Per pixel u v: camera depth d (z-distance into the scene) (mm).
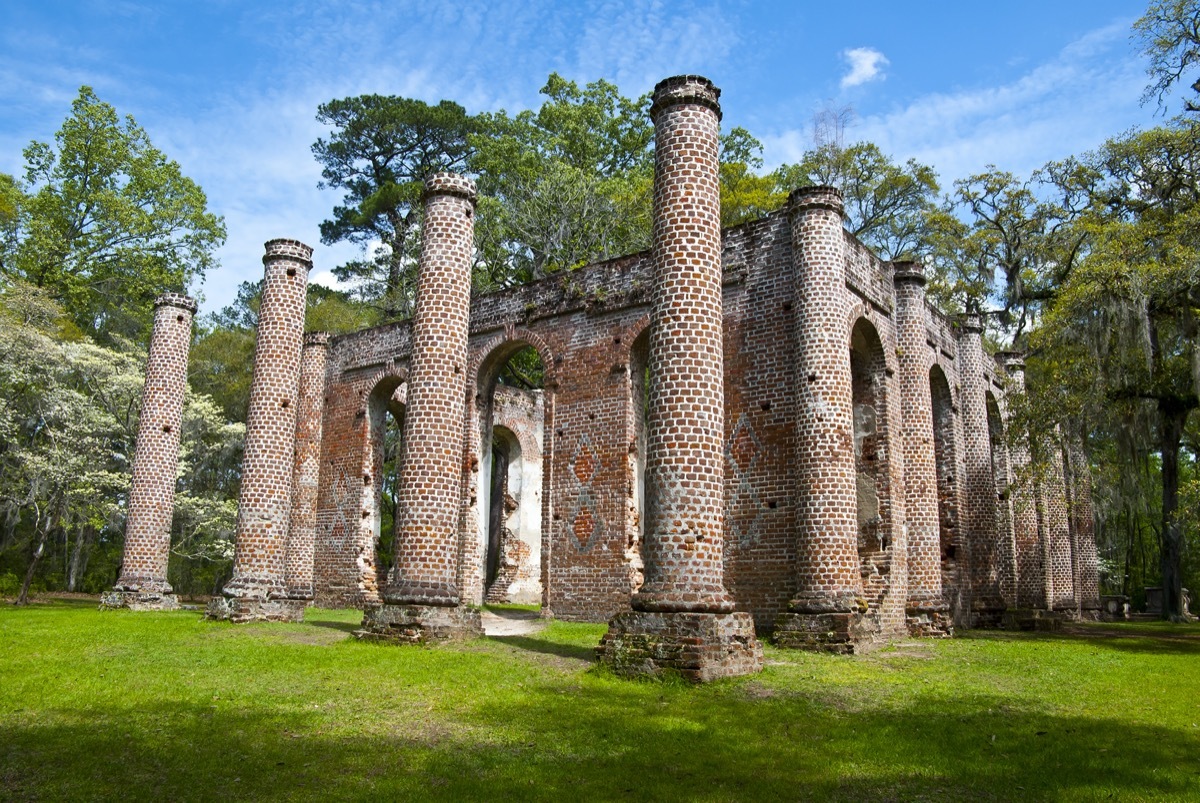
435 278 20672
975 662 17344
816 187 21188
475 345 29703
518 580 36812
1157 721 11820
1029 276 40750
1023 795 8461
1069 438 26906
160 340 30375
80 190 43375
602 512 25062
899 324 25594
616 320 25906
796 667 15695
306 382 34062
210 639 18422
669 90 16922
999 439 32000
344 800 7941
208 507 39344
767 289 22500
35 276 41156
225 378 48469
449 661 15617
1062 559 35250
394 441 49250
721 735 10562
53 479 32719
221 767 8898
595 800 8094
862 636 18688
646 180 44969
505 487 37656
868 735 10680
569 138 49062
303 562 32469
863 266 24047
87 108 43719
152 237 45219
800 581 19594
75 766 8805
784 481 21438
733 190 43938
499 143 46875
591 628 22031
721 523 15320
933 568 24219
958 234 44938
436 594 18609
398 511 19609
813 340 20469
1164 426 33969
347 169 54469
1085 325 26641
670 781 8727
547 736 10359
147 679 13398
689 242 16109
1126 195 37594
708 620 14164
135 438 36875
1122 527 56781
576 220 44594
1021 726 11375
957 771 9203
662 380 15641
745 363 22547
